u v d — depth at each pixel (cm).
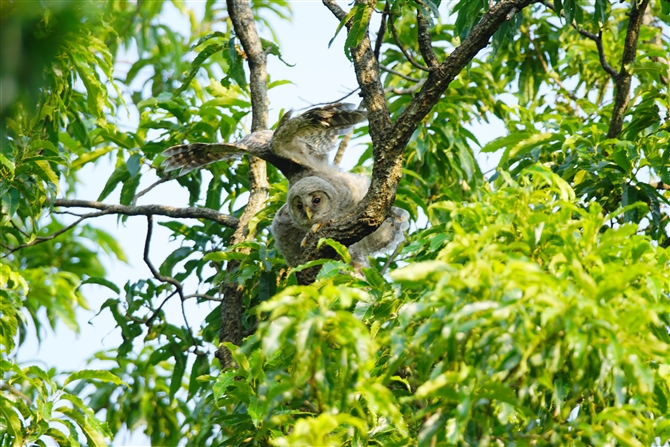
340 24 911
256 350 789
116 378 1042
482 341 570
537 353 577
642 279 675
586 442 634
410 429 734
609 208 1166
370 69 1033
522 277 573
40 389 1025
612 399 654
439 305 592
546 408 662
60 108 1282
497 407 627
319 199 1298
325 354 605
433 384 560
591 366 588
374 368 762
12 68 364
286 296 596
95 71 1280
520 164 1307
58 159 1266
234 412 894
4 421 1048
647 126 1196
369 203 996
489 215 715
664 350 570
